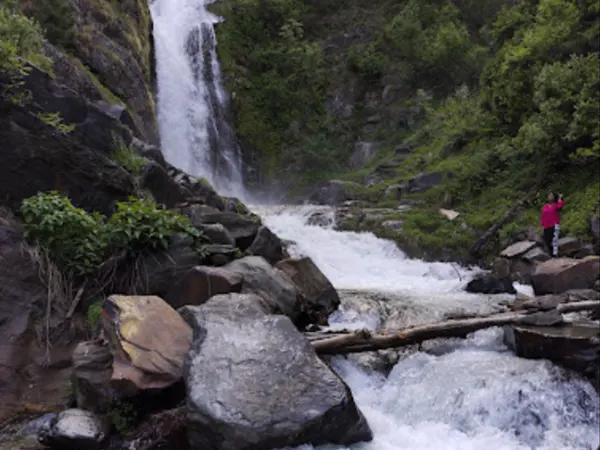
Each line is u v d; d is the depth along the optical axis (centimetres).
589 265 1127
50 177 840
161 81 2366
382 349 793
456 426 684
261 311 714
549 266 1164
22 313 707
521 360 761
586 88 1544
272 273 907
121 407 616
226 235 956
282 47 2791
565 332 775
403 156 2219
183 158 2345
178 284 816
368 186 2125
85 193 879
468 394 698
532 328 802
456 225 1653
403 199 1880
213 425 563
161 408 629
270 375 612
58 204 789
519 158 1762
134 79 1767
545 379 707
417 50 2595
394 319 966
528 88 1797
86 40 1608
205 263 881
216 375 604
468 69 2506
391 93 2650
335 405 591
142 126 1747
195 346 640
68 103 923
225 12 2819
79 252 785
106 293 797
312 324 932
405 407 723
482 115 1994
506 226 1553
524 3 2144
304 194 2442
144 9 2225
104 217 866
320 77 2794
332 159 2573
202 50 2619
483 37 2706
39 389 668
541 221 1419
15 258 732
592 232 1391
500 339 838
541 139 1612
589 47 1750
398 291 1187
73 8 1576
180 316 707
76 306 762
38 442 592
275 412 577
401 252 1593
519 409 684
